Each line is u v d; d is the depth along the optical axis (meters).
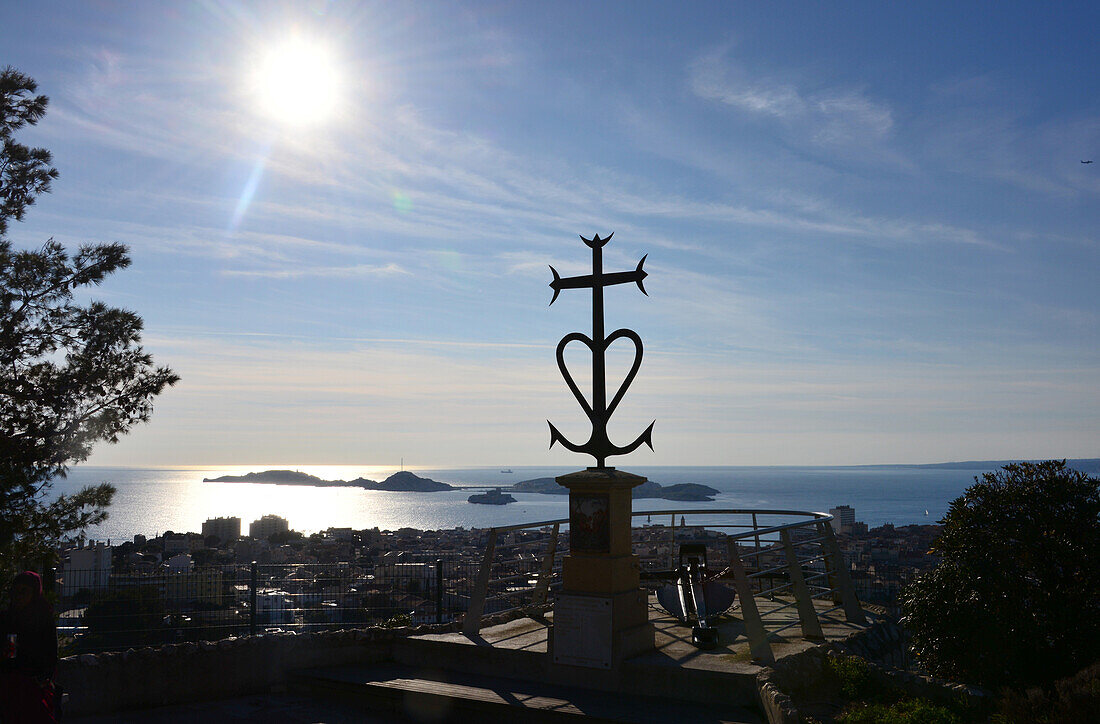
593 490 7.88
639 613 7.98
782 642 8.37
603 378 8.18
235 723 7.42
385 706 7.80
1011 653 9.85
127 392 12.06
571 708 6.91
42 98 12.27
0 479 10.32
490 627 9.49
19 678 5.66
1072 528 10.25
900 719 6.46
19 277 11.63
